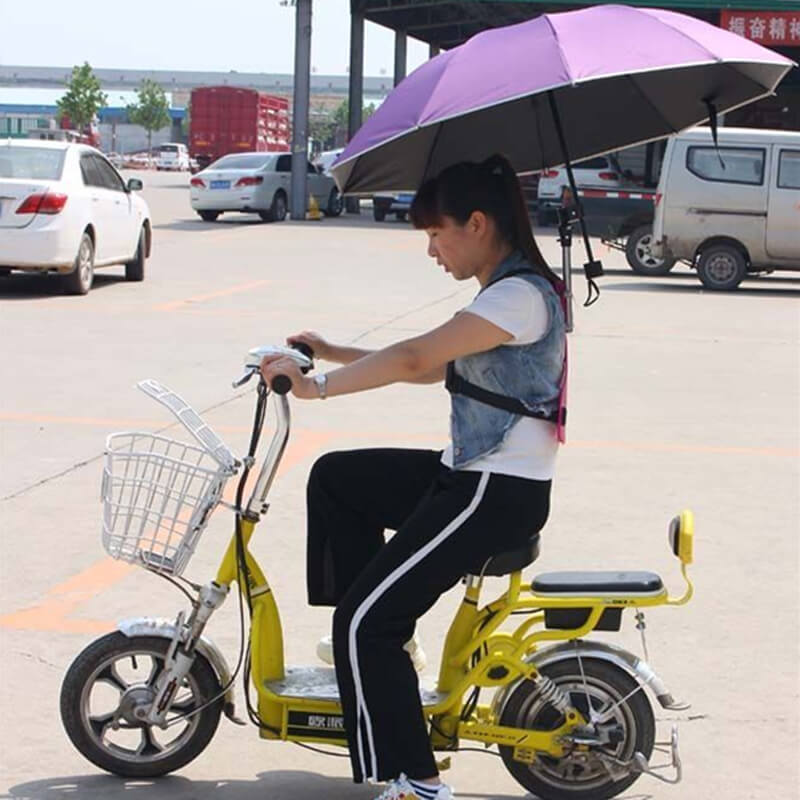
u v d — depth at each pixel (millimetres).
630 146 4633
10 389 10570
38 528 6973
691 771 4441
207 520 3953
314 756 4535
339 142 68750
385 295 17875
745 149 19766
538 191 27109
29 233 15812
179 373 11430
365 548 4102
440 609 5848
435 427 9500
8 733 4625
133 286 18047
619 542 6895
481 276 3867
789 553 6801
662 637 5613
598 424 9859
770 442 9422
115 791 4234
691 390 11367
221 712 4324
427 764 3764
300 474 8133
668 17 3932
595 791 4078
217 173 31906
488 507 3760
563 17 3875
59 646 5406
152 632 4188
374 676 3740
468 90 3686
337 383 3730
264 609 4082
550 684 3994
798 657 5441
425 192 3834
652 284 20656
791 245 19703
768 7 29734
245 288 18219
